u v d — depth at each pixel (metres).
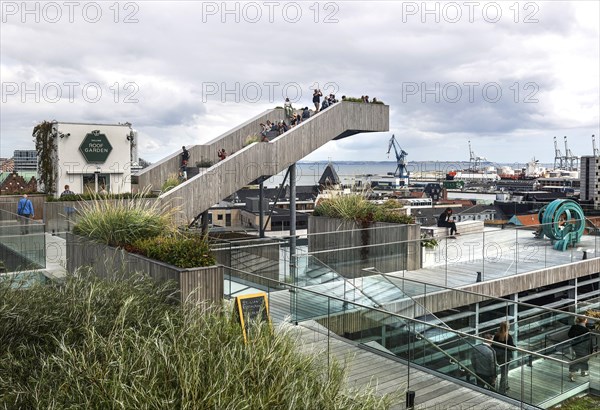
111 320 8.13
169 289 9.84
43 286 9.16
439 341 9.45
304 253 16.34
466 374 9.28
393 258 17.70
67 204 19.14
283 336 7.73
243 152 19.91
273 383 6.43
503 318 16.89
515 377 8.77
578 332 11.91
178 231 12.73
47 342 7.67
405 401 8.53
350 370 9.21
